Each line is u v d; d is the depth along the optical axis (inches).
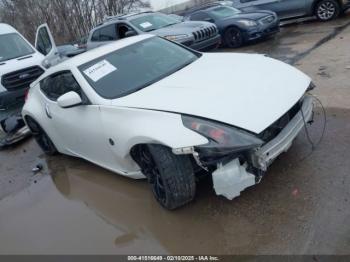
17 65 289.0
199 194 143.4
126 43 181.3
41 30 344.2
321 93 210.2
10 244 147.2
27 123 217.9
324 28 398.3
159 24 386.6
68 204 165.5
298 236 113.8
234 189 117.0
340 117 176.4
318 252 106.3
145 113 130.1
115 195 161.6
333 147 152.6
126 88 152.9
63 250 135.9
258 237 117.7
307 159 148.9
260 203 131.6
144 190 158.7
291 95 130.0
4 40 322.3
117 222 144.3
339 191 127.6
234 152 111.1
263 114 118.6
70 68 168.4
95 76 160.2
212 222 129.2
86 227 146.3
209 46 366.6
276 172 145.3
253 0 470.9
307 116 135.6
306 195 129.6
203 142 113.3
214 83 137.4
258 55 168.1
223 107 121.2
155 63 168.6
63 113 173.0
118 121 139.1
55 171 200.1
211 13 428.8
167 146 120.6
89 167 192.7
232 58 166.1
